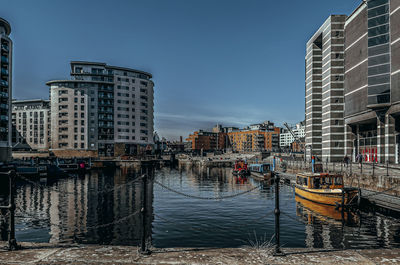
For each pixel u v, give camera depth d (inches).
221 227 732.0
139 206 1033.5
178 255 223.0
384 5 1736.0
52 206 1032.2
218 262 207.2
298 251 233.6
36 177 2063.2
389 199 852.6
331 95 2365.9
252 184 1862.7
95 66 4207.7
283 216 840.3
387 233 657.6
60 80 3993.6
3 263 203.9
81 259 212.7
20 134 4950.8
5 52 2755.9
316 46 2815.0
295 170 2044.8
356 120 2018.9
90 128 4025.6
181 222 785.6
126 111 4271.7
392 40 1668.3
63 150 3924.7
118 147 4158.5
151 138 4606.3
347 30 2180.1
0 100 2677.2
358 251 230.2
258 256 219.6
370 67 1775.3
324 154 2453.2
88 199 1189.7
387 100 1685.5
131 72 4407.0
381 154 1721.2
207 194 1397.6
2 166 1959.9
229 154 4813.0
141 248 228.7
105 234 674.2
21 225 757.9
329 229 694.5
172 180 2145.7
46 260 210.4
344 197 913.5
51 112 4010.8
